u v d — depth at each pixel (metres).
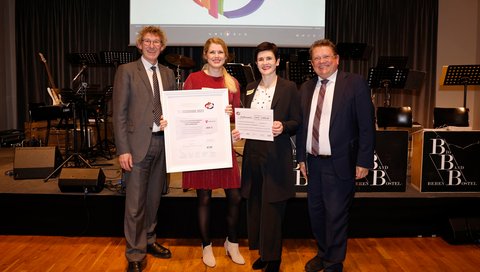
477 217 3.00
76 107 4.31
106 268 2.51
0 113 6.46
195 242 2.97
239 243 2.93
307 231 3.04
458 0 6.49
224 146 2.38
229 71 4.32
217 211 3.01
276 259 2.27
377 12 6.50
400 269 2.52
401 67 4.61
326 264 2.27
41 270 2.47
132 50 6.46
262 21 6.11
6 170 4.09
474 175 3.12
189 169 2.35
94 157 4.98
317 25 6.14
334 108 2.17
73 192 3.07
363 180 3.10
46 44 6.54
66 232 3.06
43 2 6.46
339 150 2.18
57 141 5.74
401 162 3.12
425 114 6.60
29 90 6.60
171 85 2.50
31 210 3.06
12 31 6.64
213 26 6.10
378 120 4.32
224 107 2.37
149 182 2.52
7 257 2.66
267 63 2.19
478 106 6.45
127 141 2.32
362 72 6.59
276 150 2.21
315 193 2.32
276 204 2.24
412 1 6.48
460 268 2.54
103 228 3.05
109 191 3.14
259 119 2.14
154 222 2.64
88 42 6.52
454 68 4.17
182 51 6.48
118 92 2.31
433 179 3.11
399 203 3.00
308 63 4.11
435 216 3.05
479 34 6.46
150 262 2.59
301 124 2.33
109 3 6.48
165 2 6.07
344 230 2.24
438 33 6.55
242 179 2.35
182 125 2.34
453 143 3.09
